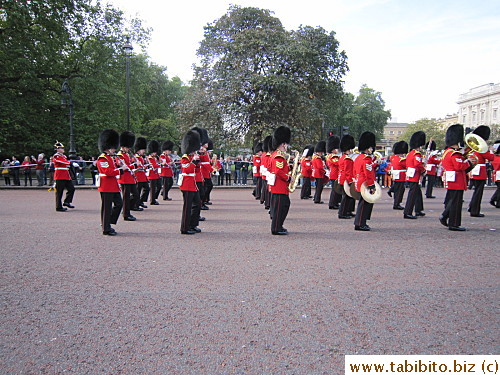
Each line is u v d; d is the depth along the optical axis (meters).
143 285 4.85
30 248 6.65
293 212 11.20
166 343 3.45
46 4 23.22
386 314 4.04
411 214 10.08
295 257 6.15
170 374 2.99
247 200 14.42
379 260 6.00
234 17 25.25
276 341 3.49
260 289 4.73
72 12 24.45
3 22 22.31
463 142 8.63
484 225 9.12
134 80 31.80
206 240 7.35
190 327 3.74
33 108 26.66
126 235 7.77
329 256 6.22
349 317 3.97
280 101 22.81
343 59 25.62
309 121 24.94
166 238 7.50
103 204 7.73
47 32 23.89
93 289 4.71
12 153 26.56
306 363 3.14
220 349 3.35
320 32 24.56
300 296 4.51
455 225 8.37
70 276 5.17
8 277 5.12
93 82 26.53
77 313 4.04
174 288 4.75
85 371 3.02
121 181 9.50
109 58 27.91
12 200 13.84
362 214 8.30
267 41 22.78
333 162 11.84
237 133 24.66
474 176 10.30
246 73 22.77
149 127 42.50
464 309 4.18
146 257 6.11
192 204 8.06
